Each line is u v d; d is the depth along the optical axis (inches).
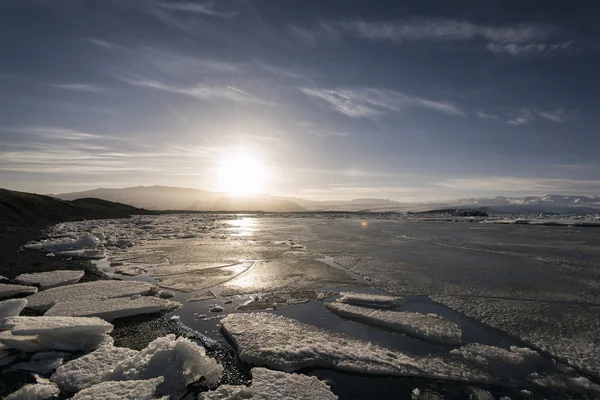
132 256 650.8
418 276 480.4
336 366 230.1
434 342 271.1
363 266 550.0
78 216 1720.0
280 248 762.8
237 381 213.3
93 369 213.3
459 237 986.7
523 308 345.4
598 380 215.8
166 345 224.4
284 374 213.6
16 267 517.3
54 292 379.2
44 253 646.5
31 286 408.2
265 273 502.3
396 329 296.2
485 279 461.4
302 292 405.1
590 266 544.4
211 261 598.9
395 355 243.6
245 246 798.5
